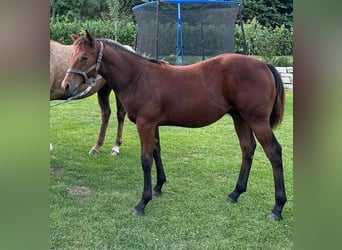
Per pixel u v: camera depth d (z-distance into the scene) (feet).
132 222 10.84
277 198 11.03
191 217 11.21
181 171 15.06
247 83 10.64
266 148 10.87
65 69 14.75
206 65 11.18
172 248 9.52
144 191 11.35
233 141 19.51
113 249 9.44
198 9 30.35
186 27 30.53
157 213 11.45
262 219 11.12
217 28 30.63
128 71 11.19
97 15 60.64
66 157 16.21
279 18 53.83
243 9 52.75
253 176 14.57
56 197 12.20
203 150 17.88
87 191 12.94
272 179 14.29
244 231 10.40
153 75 11.21
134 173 14.73
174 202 12.24
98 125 21.95
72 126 21.48
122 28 46.06
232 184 13.78
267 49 38.22
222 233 10.30
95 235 10.05
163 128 22.00
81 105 27.37
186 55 30.83
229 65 10.81
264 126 10.77
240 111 10.96
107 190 13.09
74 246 9.51
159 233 10.26
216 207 11.89
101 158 16.30
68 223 10.64
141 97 11.09
